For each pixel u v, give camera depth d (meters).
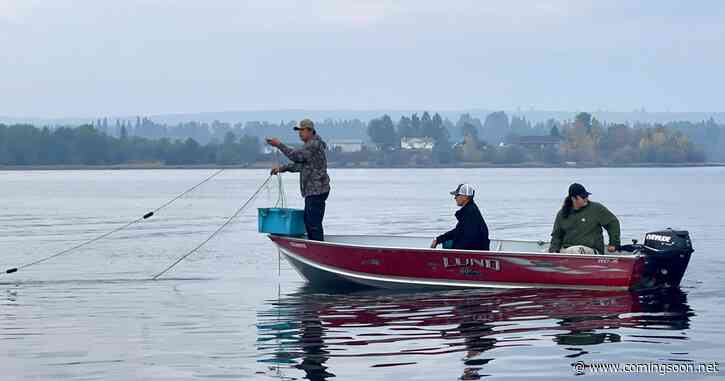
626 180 128.00
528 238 34.50
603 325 14.94
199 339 14.23
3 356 13.09
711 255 26.42
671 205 60.03
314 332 14.68
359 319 15.81
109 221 45.62
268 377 11.77
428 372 11.95
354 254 19.44
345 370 12.09
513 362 12.42
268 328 15.09
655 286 18.91
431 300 17.77
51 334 14.76
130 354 13.18
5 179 138.38
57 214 51.94
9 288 20.58
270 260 26.44
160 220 46.62
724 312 16.06
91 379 11.75
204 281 21.66
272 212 20.30
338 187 102.69
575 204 18.75
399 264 19.22
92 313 16.86
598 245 18.72
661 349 13.13
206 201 69.56
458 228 19.19
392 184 114.31
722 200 67.19
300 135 19.70
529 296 17.95
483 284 18.94
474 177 153.88
